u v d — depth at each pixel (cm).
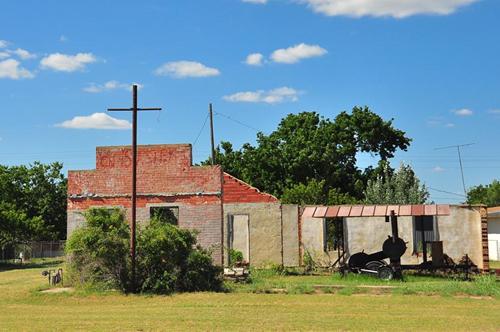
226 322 1845
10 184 8181
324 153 5934
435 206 3070
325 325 1791
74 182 3139
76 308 2219
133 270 2591
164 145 3123
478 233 3525
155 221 2769
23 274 4119
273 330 1711
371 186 5544
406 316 1959
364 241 3659
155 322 1859
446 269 3325
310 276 3350
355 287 2597
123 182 3111
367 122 6166
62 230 8656
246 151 6094
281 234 3725
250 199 3775
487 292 2489
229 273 2894
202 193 3077
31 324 1853
